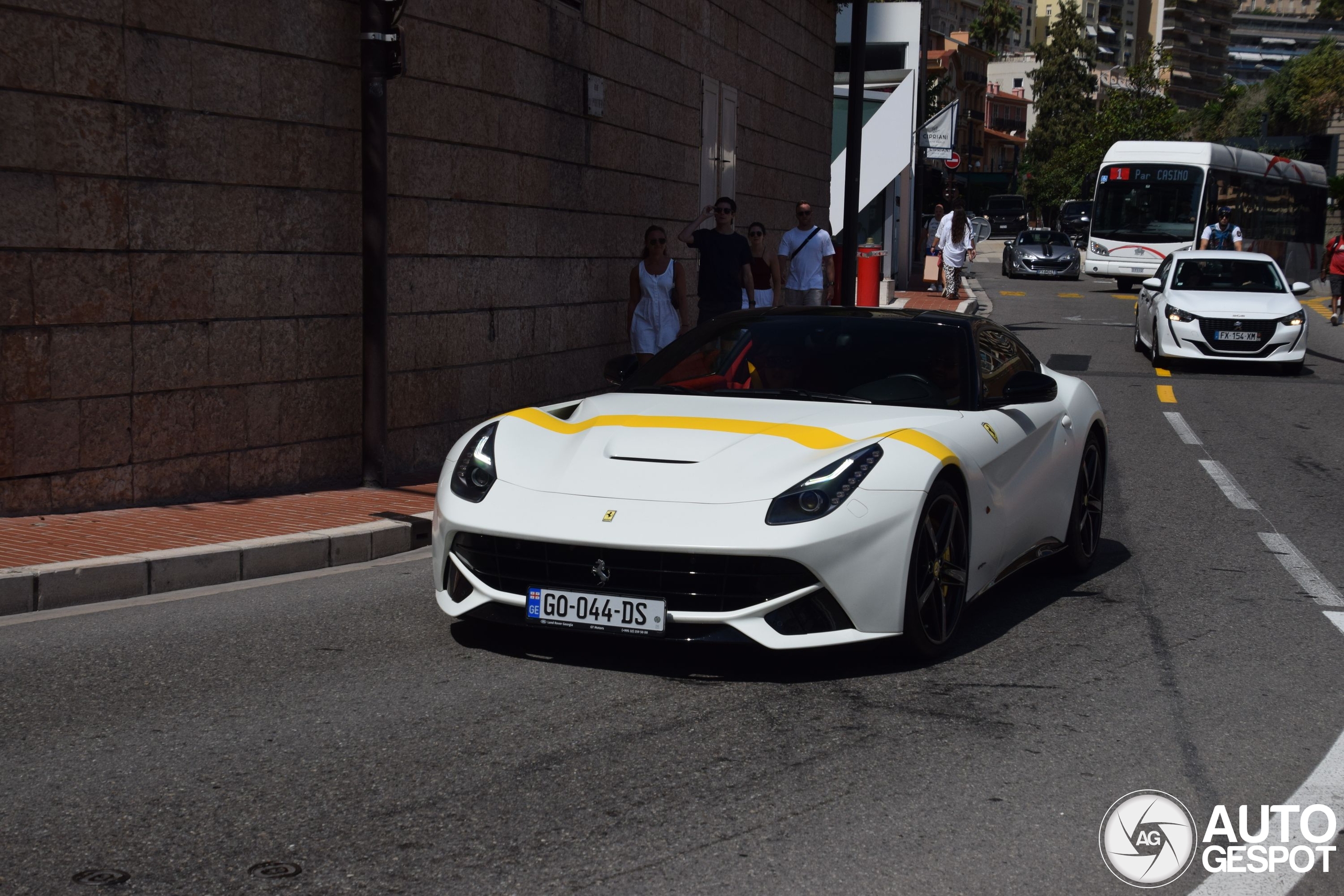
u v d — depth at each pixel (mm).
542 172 11328
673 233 14734
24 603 5703
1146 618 5836
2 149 6629
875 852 3314
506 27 10508
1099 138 88500
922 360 5770
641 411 5344
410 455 9500
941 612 5035
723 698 4535
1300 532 7938
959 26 142375
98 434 7215
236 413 7984
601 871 3162
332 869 3150
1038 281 39594
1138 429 12320
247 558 6406
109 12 7055
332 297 8633
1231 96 94188
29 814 3479
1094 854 3348
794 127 19703
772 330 6043
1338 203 57562
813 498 4586
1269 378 16625
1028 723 4363
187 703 4438
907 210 33844
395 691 4566
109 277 7180
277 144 8133
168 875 3111
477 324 10289
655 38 13875
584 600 4605
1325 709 4598
